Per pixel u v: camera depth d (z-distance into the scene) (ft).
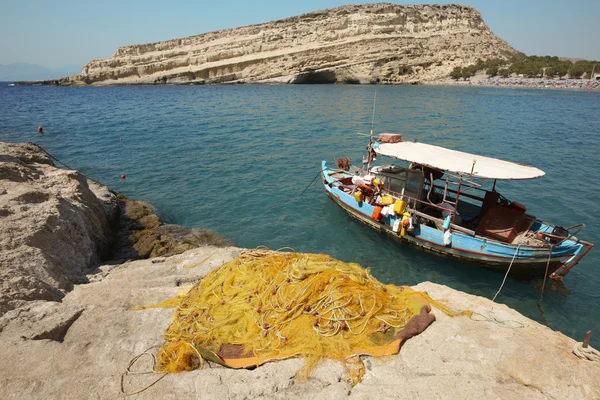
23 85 396.37
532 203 48.19
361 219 42.27
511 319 19.53
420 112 132.57
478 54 342.64
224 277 22.36
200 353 16.60
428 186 39.40
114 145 83.35
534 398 14.25
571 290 31.27
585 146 79.51
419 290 23.36
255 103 163.94
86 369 15.76
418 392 14.40
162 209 48.34
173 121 115.55
